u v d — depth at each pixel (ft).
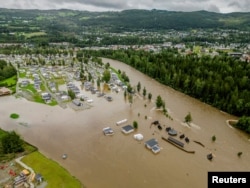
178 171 303.48
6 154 315.58
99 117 445.37
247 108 456.86
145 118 444.14
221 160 329.31
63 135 378.94
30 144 346.33
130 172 298.56
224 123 440.45
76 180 278.67
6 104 493.77
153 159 326.24
